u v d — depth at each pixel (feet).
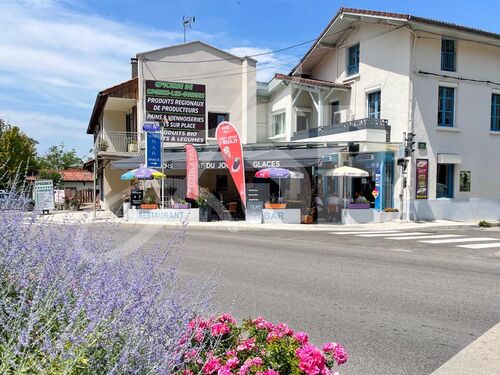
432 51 62.64
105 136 77.66
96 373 6.64
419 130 61.57
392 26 62.49
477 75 66.44
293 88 65.92
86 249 10.54
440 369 12.75
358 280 24.26
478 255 33.81
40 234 10.05
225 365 8.09
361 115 67.97
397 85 62.18
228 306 18.53
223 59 73.05
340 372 12.46
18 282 8.38
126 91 72.64
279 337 9.08
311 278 24.63
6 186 10.91
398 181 61.26
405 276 25.50
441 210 62.75
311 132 67.46
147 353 7.11
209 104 72.90
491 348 14.39
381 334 15.61
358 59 69.72
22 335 6.52
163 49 71.92
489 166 67.67
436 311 18.47
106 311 7.27
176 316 8.59
